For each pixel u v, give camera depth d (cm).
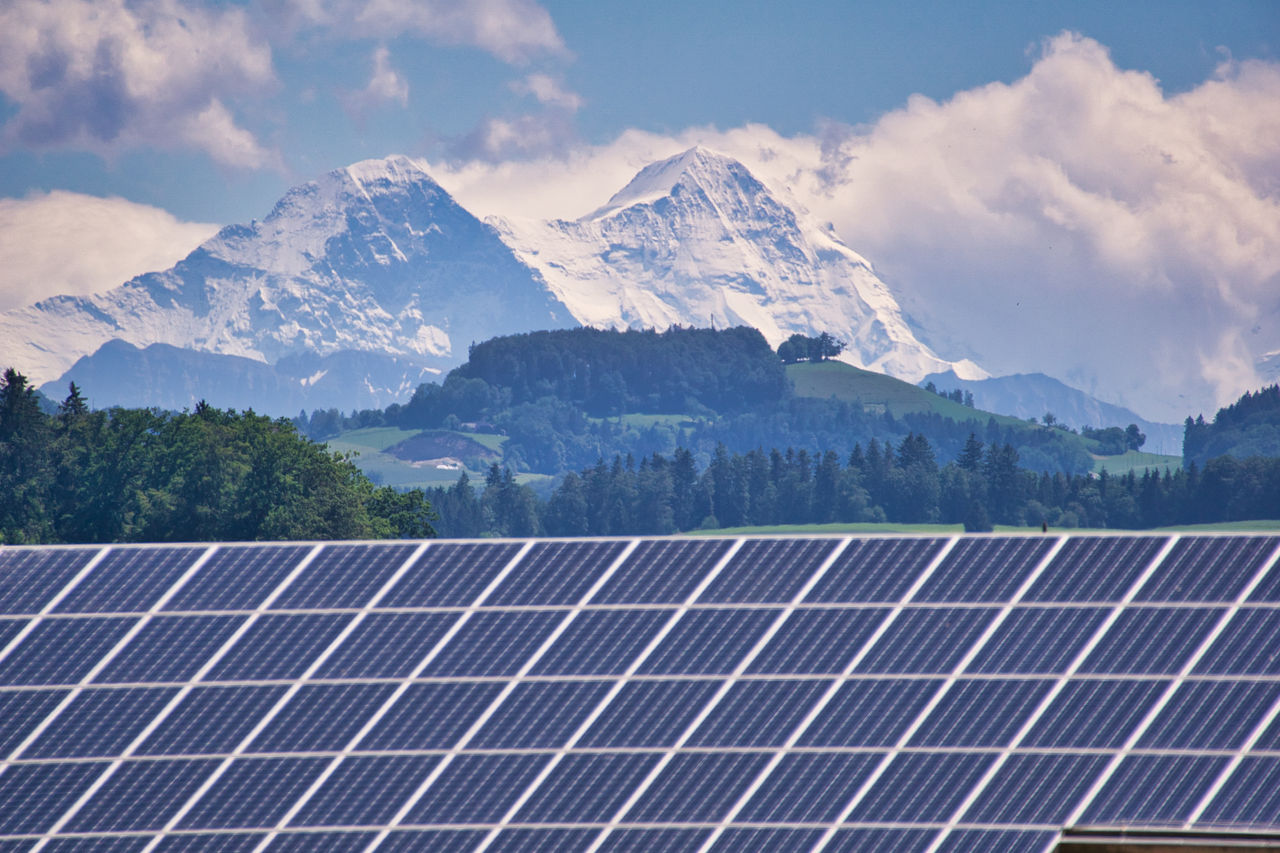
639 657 13412
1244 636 12794
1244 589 13100
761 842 12144
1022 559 13650
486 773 12712
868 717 12769
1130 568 13438
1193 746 12200
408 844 12325
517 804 12500
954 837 12025
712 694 13088
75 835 12462
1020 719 12581
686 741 12800
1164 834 11819
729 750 12706
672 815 12344
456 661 13525
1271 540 13412
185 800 12669
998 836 11981
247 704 13288
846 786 12388
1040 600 13325
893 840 12062
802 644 13325
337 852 12300
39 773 12862
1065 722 12512
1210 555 13400
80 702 13338
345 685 13400
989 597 13438
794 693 13012
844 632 13362
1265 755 12044
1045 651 12975
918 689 12888
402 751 12912
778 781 12462
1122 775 12131
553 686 13288
